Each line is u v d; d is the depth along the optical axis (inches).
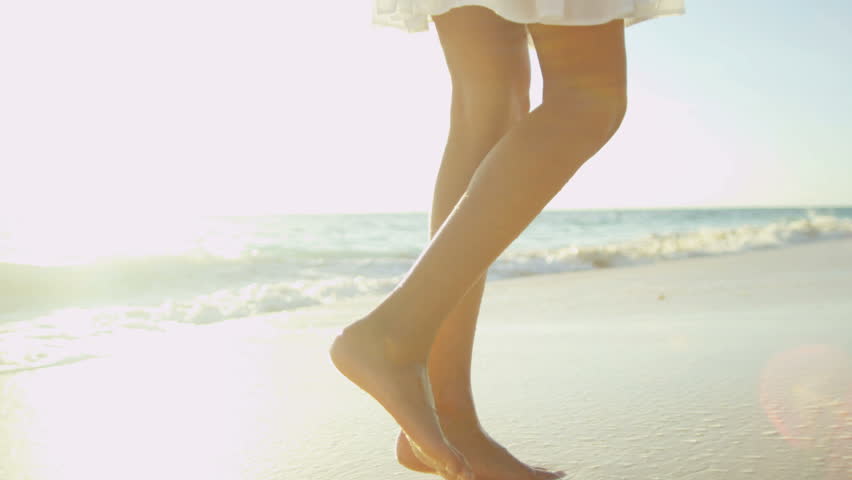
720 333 80.8
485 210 29.0
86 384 72.3
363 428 49.4
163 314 143.6
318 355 87.0
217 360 85.2
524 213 29.4
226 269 254.4
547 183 29.6
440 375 36.5
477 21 36.9
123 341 107.3
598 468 36.1
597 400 51.5
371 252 436.8
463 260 29.0
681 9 37.6
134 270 237.0
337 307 153.0
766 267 198.7
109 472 42.1
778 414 43.6
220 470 41.3
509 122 38.0
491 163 30.0
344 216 1957.4
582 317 111.0
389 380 28.1
